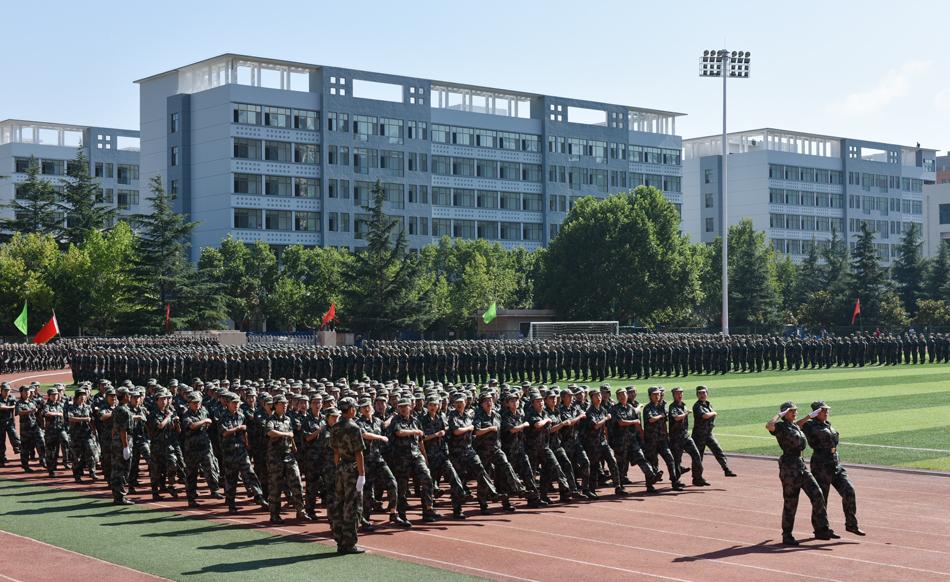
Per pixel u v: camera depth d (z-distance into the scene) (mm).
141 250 75875
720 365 48406
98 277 78188
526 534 14117
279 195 93062
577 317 86000
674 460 18562
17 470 22125
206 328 76062
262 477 16953
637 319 87750
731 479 19406
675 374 47688
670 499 17203
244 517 15875
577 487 17625
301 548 13281
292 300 81500
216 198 91438
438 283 86438
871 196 143875
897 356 55750
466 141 106188
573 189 113312
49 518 15742
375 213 80000
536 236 111125
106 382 19328
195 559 12578
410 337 86312
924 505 16203
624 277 84250
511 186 109125
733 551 12859
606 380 45250
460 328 86250
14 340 77625
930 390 38219
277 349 43656
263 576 11602
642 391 39281
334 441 13070
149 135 99125
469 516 15711
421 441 15484
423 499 15258
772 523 14852
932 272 100188
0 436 22734
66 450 22297
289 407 17328
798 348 51531
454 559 12477
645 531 14258
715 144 141500
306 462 15992
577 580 11336
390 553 12891
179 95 93938
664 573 11641
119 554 12914
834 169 140250
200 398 17188
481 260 85812
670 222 86562
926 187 123062
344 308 80250
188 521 15477
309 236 94875
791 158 134875
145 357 41781
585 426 17891
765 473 20156
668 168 121438
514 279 89000
